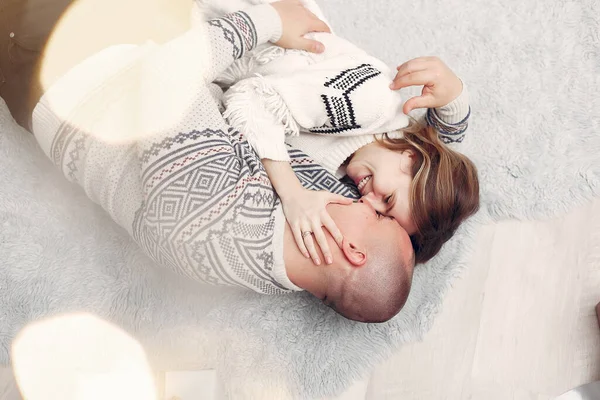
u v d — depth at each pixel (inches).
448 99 42.7
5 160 49.1
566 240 53.0
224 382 46.6
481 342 50.1
